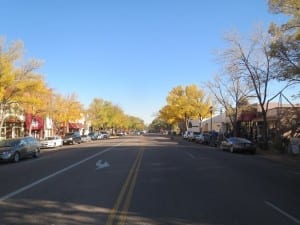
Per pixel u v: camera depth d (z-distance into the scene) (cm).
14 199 1273
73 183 1639
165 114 10825
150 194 1370
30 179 1794
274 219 1013
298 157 3534
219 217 1031
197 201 1248
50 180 1739
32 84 4500
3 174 2045
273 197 1338
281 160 3278
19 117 6125
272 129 5216
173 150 4159
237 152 4191
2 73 4216
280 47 2958
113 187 1524
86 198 1288
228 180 1762
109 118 14288
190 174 1975
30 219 995
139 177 1833
